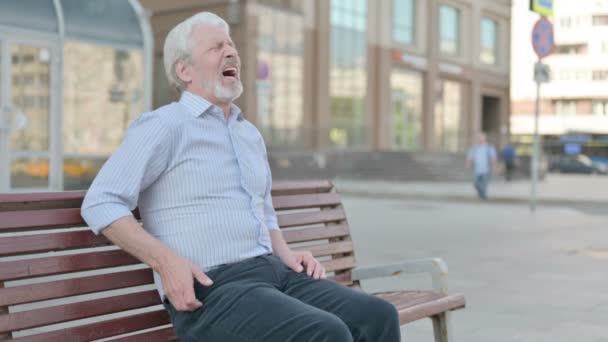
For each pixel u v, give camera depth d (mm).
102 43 12805
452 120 44812
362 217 13430
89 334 2531
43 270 2436
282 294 2545
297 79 33250
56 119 12148
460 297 3393
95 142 12820
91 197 2490
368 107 37625
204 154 2699
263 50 31219
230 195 2721
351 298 2707
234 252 2689
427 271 3455
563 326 4887
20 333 4262
